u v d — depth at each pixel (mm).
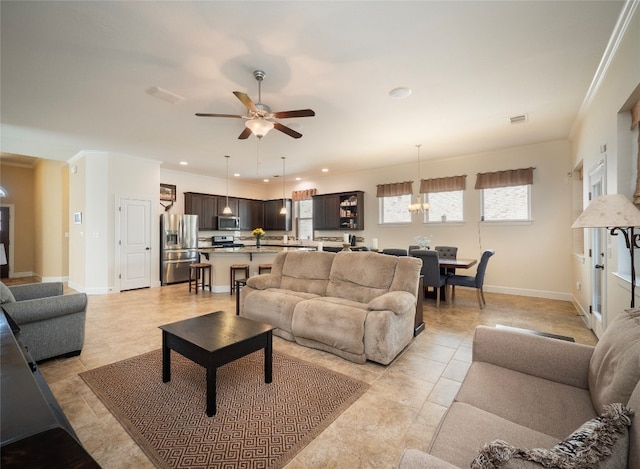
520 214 5555
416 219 6707
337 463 1567
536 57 2613
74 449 754
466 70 2812
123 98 3352
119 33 2273
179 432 1791
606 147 2855
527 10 2059
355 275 3393
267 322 3414
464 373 2543
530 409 1296
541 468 685
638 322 1235
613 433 762
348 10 2045
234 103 3477
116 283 5836
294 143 5133
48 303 2643
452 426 1171
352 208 7648
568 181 5059
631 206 1642
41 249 7172
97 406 2049
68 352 2803
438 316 4199
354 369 2613
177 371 2557
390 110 3703
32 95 3275
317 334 2926
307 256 3906
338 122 4109
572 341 1806
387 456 1617
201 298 5336
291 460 1587
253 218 9188
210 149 5520
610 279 2855
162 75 2865
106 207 5719
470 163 5992
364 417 1952
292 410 2018
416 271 3150
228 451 1644
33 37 2312
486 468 719
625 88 2299
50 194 7000
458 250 6148
